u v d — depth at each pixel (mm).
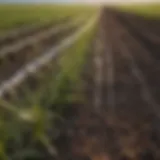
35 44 24062
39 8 73188
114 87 13352
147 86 13688
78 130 9250
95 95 12203
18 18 45938
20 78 13570
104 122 9891
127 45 25516
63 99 10797
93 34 32094
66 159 7805
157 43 26500
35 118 7547
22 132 7914
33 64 16234
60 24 45906
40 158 7605
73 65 14586
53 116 9430
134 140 8867
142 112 10812
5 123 7906
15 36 29703
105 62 18188
